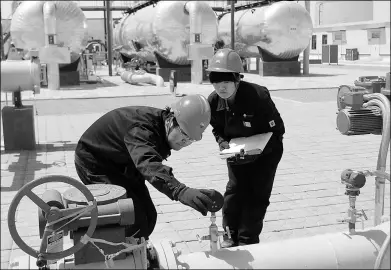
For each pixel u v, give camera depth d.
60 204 2.29
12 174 7.05
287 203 5.57
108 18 29.22
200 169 7.30
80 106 14.81
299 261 2.53
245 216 3.62
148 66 28.20
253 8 27.33
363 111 3.29
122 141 2.83
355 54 34.00
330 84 19.97
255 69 33.38
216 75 3.24
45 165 7.59
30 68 7.62
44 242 2.23
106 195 2.47
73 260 2.50
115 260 2.44
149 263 2.56
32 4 20.03
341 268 2.55
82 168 2.97
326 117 11.94
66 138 9.83
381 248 2.45
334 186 6.20
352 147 8.56
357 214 2.73
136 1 30.88
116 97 17.11
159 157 2.57
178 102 2.72
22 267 2.47
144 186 3.10
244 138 3.52
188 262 2.49
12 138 8.72
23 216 5.20
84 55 26.00
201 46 22.06
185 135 2.72
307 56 26.08
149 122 2.75
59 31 20.52
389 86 3.25
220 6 32.47
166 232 4.76
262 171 3.55
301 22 24.69
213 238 2.57
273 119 3.43
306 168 7.15
